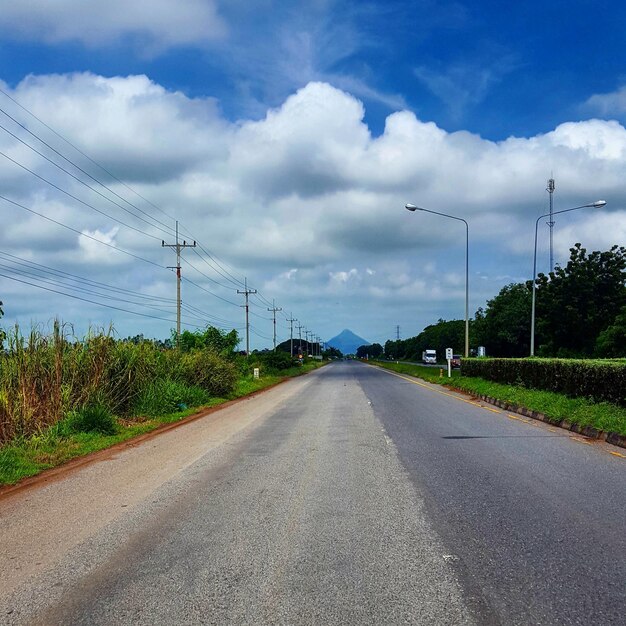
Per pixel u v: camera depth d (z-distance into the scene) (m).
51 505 7.39
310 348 179.88
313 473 8.73
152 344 22.48
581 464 9.00
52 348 14.88
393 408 19.25
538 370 19.39
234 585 4.51
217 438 13.12
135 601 4.27
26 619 4.03
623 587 4.30
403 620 3.85
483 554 5.05
